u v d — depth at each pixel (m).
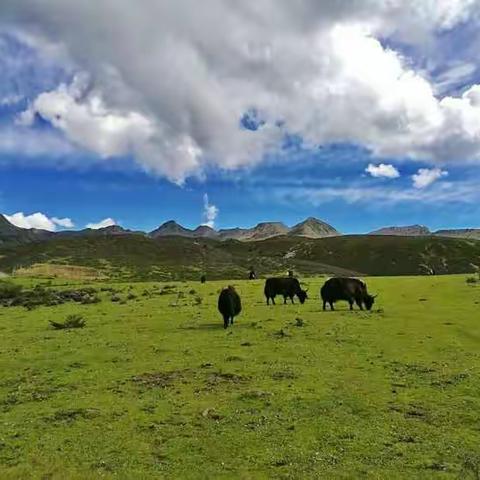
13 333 33.22
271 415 14.78
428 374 18.81
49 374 20.97
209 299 49.28
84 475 11.19
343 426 13.80
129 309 43.19
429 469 11.16
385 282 61.69
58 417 15.23
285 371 19.56
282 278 43.56
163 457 12.21
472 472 10.91
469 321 30.27
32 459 12.22
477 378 18.00
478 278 57.31
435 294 45.66
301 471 11.23
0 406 16.77
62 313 43.19
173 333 29.53
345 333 27.38
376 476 10.88
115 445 12.97
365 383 17.80
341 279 37.12
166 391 17.56
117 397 17.11
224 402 16.08
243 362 21.38
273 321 32.50
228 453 12.30
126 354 24.06
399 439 12.86
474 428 13.48
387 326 29.30
